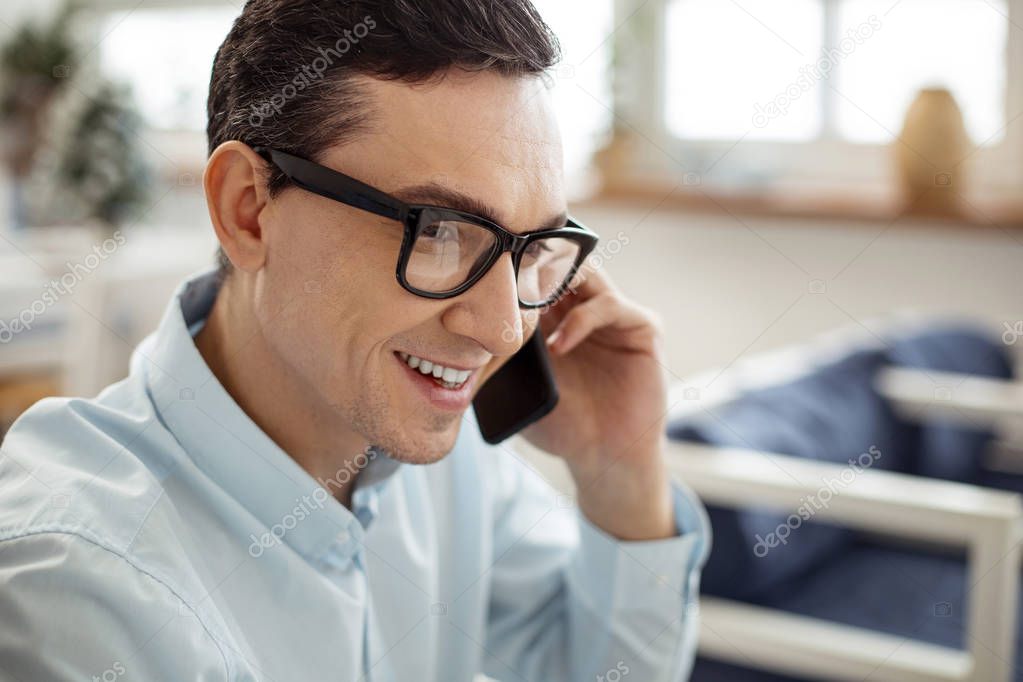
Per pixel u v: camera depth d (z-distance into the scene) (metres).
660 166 3.50
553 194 0.78
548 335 1.05
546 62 0.77
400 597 0.99
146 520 0.76
